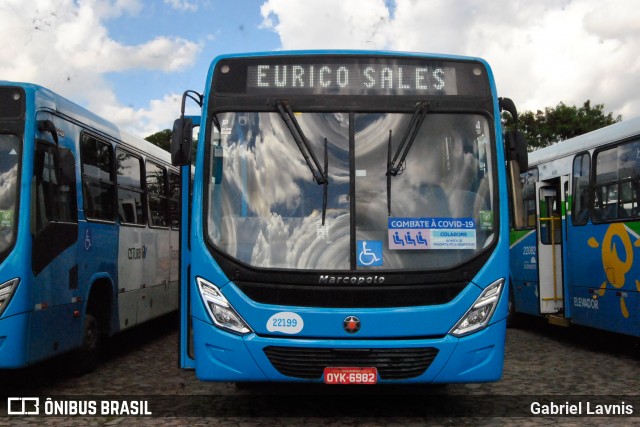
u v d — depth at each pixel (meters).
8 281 6.68
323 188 6.10
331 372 5.74
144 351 10.88
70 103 8.23
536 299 12.30
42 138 7.21
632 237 9.38
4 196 6.84
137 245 10.48
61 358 8.51
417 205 6.10
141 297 10.64
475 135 6.36
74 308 7.97
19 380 8.51
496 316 5.97
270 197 6.12
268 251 5.97
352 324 5.76
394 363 5.77
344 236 5.99
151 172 11.48
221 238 6.03
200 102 6.77
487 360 5.91
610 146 10.05
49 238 7.24
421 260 5.98
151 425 6.36
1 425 6.40
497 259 6.05
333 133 6.25
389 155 6.18
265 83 6.41
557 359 10.05
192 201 6.22
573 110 40.03
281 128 6.28
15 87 7.10
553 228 11.84
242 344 5.81
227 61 6.50
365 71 6.43
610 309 9.96
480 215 6.14
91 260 8.54
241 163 6.21
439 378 5.81
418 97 6.39
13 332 6.64
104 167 9.21
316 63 6.45
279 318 5.80
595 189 10.45
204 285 5.96
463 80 6.50
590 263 10.54
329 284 5.85
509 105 6.75
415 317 5.81
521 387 8.02
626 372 8.98
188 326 6.70
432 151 6.26
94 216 8.74
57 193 7.56
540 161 12.48
